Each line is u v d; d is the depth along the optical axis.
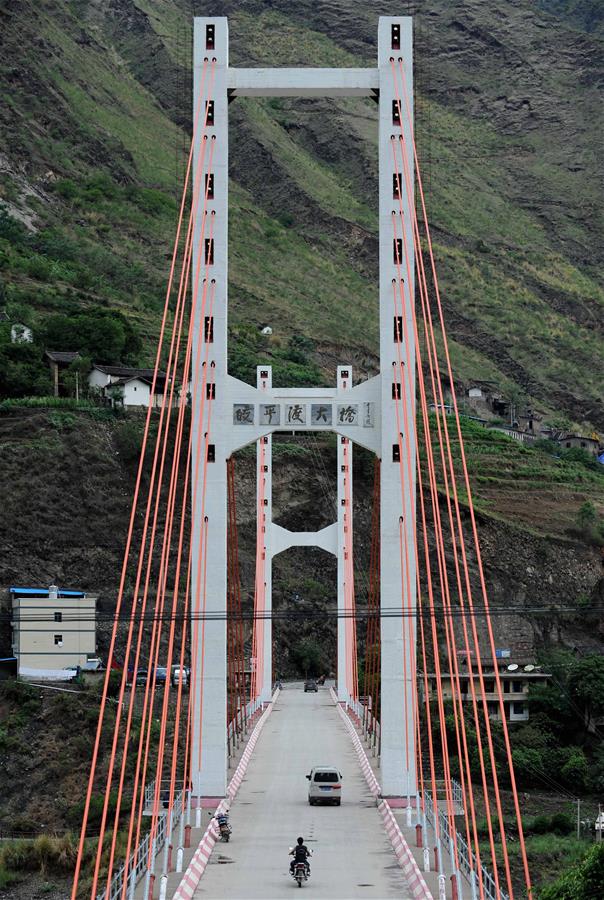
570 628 126.62
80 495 125.12
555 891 53.34
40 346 144.88
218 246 58.38
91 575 119.88
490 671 101.50
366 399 58.44
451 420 176.62
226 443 57.81
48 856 65.94
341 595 109.50
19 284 174.00
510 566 137.25
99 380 141.00
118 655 111.19
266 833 50.59
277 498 142.75
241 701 83.06
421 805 52.09
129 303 184.50
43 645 98.94
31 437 128.62
